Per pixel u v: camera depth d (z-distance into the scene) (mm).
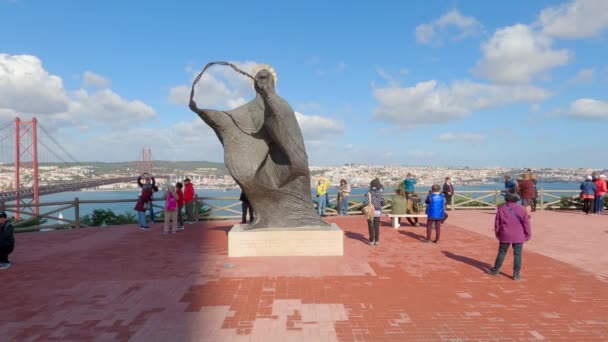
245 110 8688
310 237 8242
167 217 11641
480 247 9242
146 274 6945
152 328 4551
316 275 6734
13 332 4484
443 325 4582
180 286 6184
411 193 13086
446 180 16875
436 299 5488
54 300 5594
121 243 10133
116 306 5305
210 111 8352
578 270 7066
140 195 12766
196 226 13234
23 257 8555
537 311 5020
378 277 6613
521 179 14719
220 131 8555
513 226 6473
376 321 4711
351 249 8984
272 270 7066
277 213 8531
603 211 16344
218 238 10773
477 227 12352
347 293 5754
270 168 8703
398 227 12336
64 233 11992
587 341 4172
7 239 7473
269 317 4852
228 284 6242
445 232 11453
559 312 4988
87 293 5895
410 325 4586
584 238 10250
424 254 8445
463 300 5449
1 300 5621
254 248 8242
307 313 4973
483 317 4824
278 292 5816
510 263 7617
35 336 4375
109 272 7133
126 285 6289
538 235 10695
